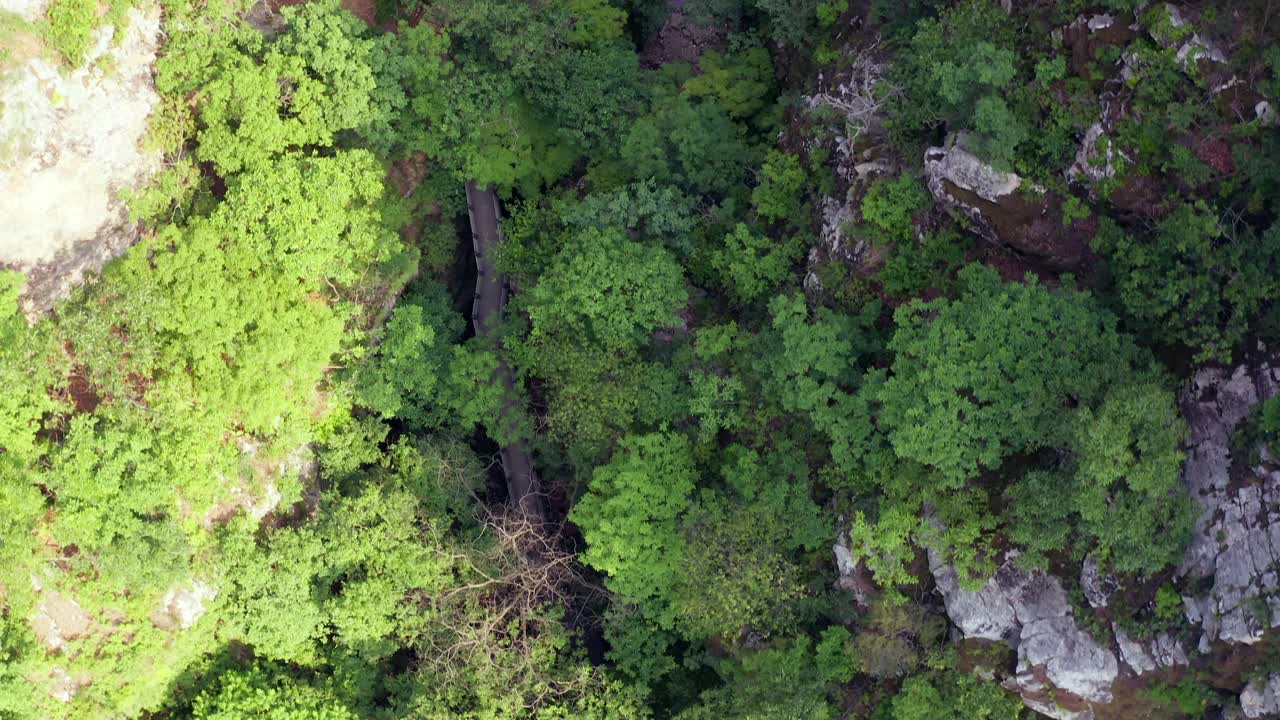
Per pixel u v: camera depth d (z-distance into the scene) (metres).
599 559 39.91
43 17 38.25
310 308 40.50
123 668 39.25
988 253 37.34
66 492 36.88
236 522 40.50
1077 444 32.81
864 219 38.97
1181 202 33.31
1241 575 31.73
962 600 36.44
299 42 40.06
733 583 38.00
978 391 34.56
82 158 39.41
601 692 41.66
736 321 42.66
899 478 36.34
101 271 39.66
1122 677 34.25
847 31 42.28
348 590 41.00
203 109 39.91
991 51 34.47
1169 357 34.66
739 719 38.22
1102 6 34.31
